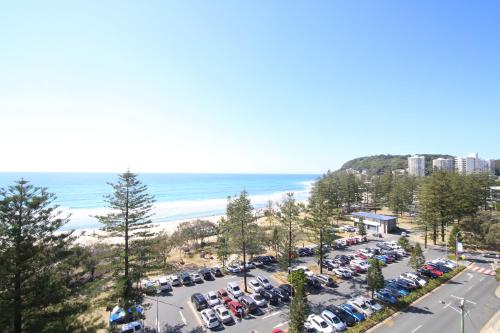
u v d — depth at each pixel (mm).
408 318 29531
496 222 58812
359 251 53969
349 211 109250
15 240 17453
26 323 17516
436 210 58875
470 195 63750
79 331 19359
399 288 36594
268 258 50844
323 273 44250
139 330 26984
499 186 107750
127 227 28406
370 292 36438
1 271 16312
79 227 85812
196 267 48844
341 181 113562
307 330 27078
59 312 18734
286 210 43344
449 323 28422
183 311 32281
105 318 30406
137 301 26828
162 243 50500
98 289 26812
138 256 29625
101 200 136875
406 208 98438
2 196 17781
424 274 41844
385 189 112062
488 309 31281
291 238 44781
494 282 39062
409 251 53844
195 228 62781
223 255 47438
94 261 33344
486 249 55312
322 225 44000
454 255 51812
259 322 29391
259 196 184375
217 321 28531
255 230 44094
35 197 18297
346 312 29781
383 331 27062
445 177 61469
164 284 38156
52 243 19562
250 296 33031
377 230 75312
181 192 199250
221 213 114938
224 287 39375
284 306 32938
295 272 33469
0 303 16188
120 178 29359
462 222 59406
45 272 18953
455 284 38719
